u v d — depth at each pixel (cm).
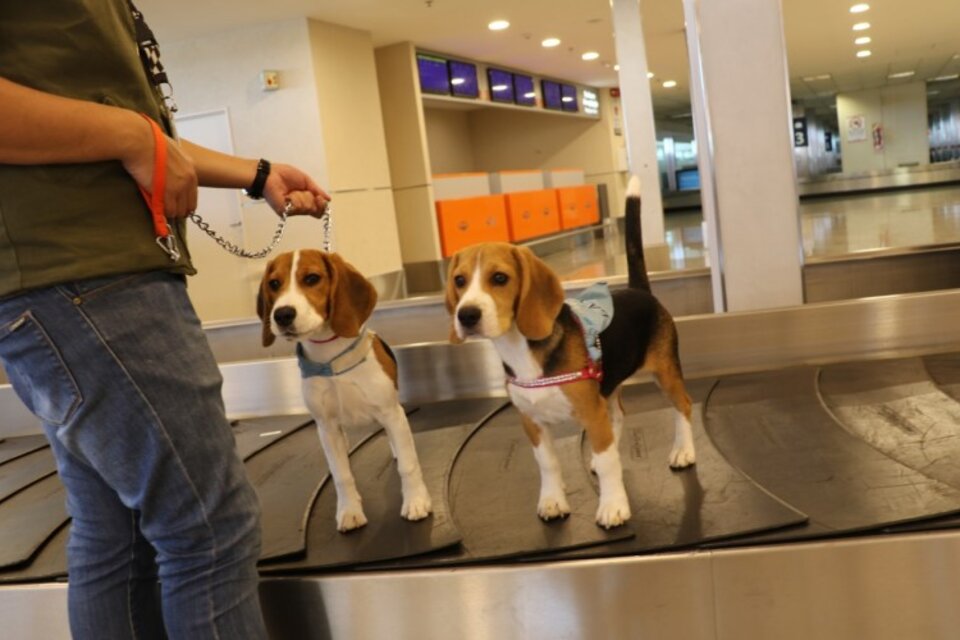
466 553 194
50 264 116
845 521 185
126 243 124
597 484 232
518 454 271
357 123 893
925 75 2092
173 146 129
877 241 796
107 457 129
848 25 1192
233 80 844
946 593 176
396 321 509
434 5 845
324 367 207
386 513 229
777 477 222
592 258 1030
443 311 501
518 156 1588
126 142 120
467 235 1067
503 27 987
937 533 176
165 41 845
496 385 363
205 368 138
